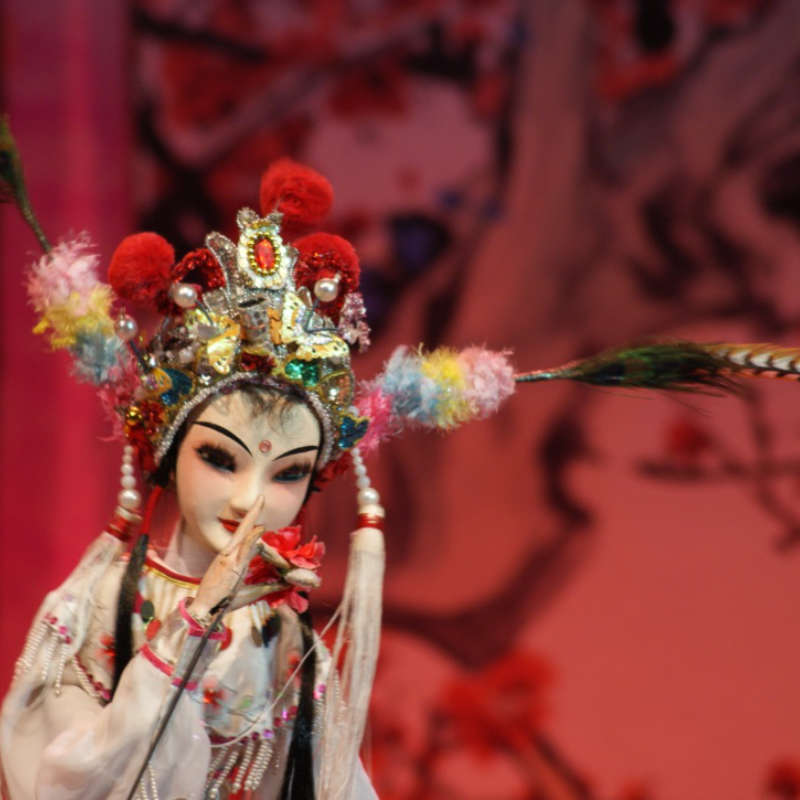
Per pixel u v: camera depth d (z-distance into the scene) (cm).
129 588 568
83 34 1406
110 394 587
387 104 1515
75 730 525
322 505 1452
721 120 1509
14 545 1390
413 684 1505
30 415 1392
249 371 560
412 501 1516
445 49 1521
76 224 1384
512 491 1519
